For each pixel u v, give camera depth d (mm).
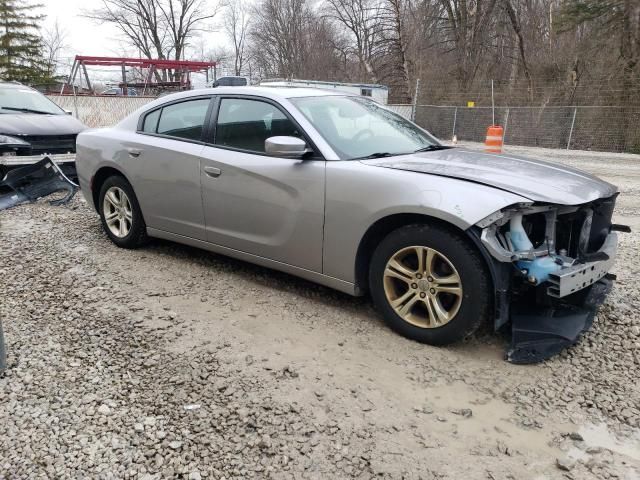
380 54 30609
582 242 3305
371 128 4156
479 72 26406
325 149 3662
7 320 3656
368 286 3654
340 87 19000
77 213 6863
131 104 18938
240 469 2283
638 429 2557
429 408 2711
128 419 2604
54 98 17984
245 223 4098
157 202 4770
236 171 4059
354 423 2582
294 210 3740
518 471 2281
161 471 2270
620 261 5004
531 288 3270
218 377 2969
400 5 28344
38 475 2246
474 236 2959
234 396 2789
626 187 9969
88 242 5520
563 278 2904
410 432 2525
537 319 3207
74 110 18266
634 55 19344
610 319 3676
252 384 2898
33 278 4457
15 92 9562
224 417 2619
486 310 3084
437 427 2566
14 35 40406
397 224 3383
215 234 4363
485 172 3332
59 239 5629
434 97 24375
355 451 2391
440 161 3611
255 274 4602
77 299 4027
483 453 2391
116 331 3512
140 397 2785
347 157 3641
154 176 4715
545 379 2967
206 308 3896
